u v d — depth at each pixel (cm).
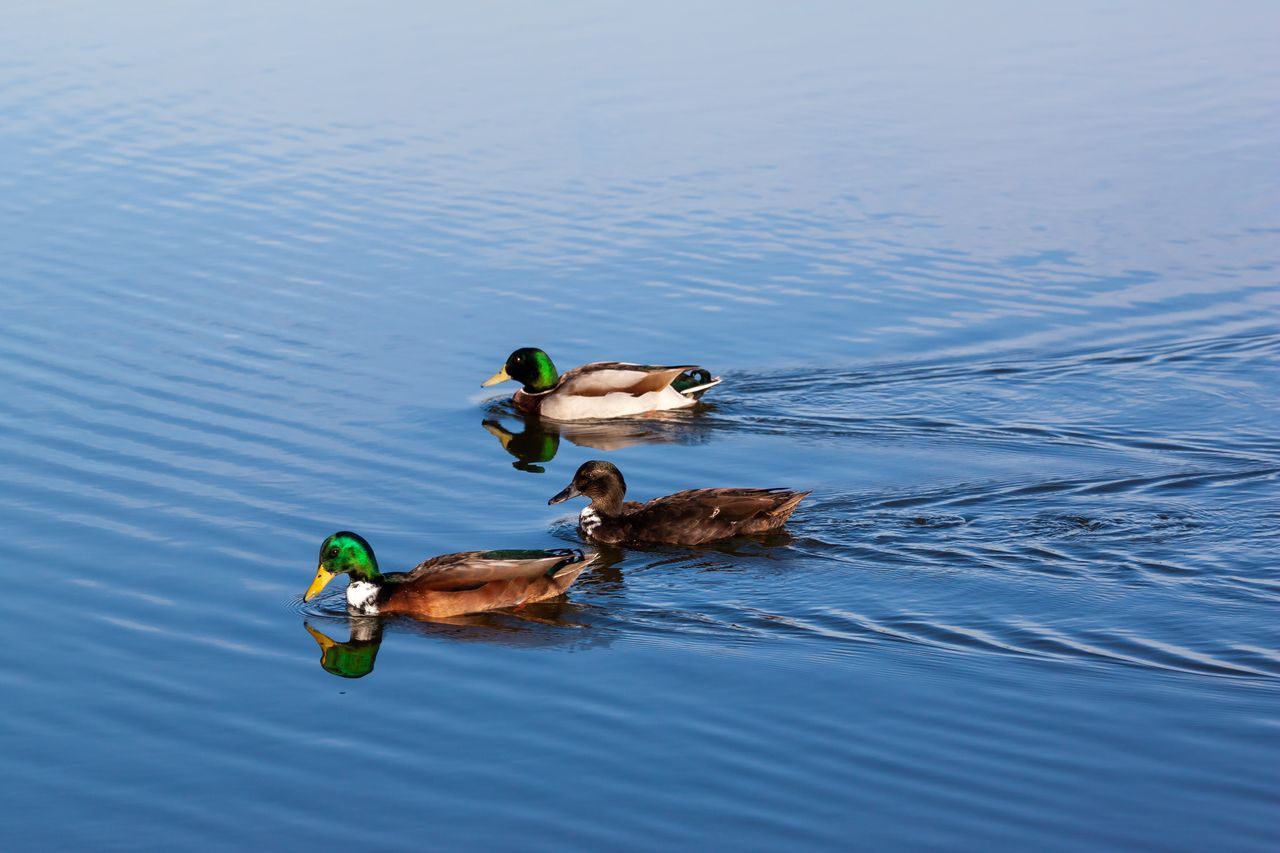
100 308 2370
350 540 1517
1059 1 4297
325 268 2556
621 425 2072
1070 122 3262
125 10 4188
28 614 1491
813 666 1393
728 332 2342
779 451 1950
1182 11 4194
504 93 3416
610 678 1380
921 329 2330
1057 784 1204
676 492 1814
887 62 3672
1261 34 3959
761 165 3011
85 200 2856
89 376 2116
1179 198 2839
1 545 1631
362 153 3086
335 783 1217
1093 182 2922
